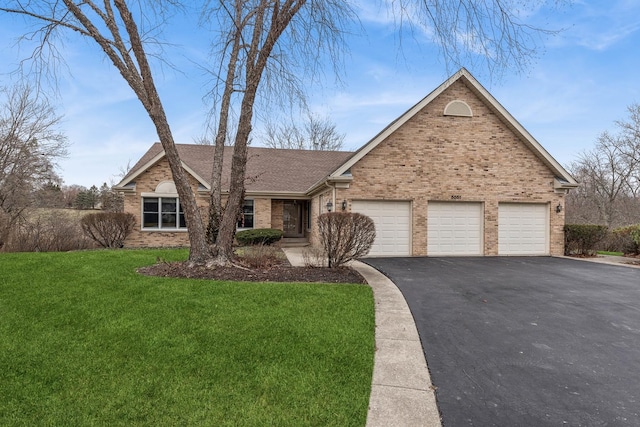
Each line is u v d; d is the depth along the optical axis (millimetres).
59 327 5035
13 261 9320
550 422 3156
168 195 17328
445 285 8289
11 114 20719
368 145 13625
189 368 3938
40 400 3338
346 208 13625
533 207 14930
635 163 27109
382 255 13961
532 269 10852
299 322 5250
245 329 4965
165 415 3115
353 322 5348
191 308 5801
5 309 5715
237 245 16094
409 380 3824
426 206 14164
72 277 7738
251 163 20328
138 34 8344
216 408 3219
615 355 4578
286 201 19922
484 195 14477
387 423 3062
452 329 5379
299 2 8961
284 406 3260
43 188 22469
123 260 10031
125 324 5121
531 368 4188
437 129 14234
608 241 16984
